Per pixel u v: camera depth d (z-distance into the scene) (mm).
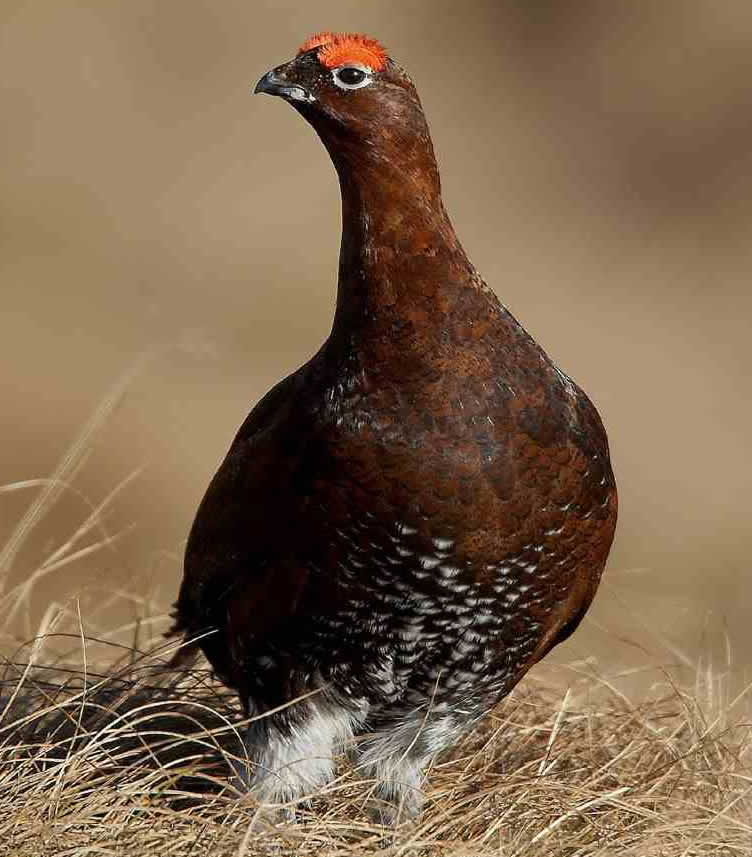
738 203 54219
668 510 32562
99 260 45750
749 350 44531
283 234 49188
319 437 12430
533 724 15562
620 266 51031
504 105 57594
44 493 16562
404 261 12297
